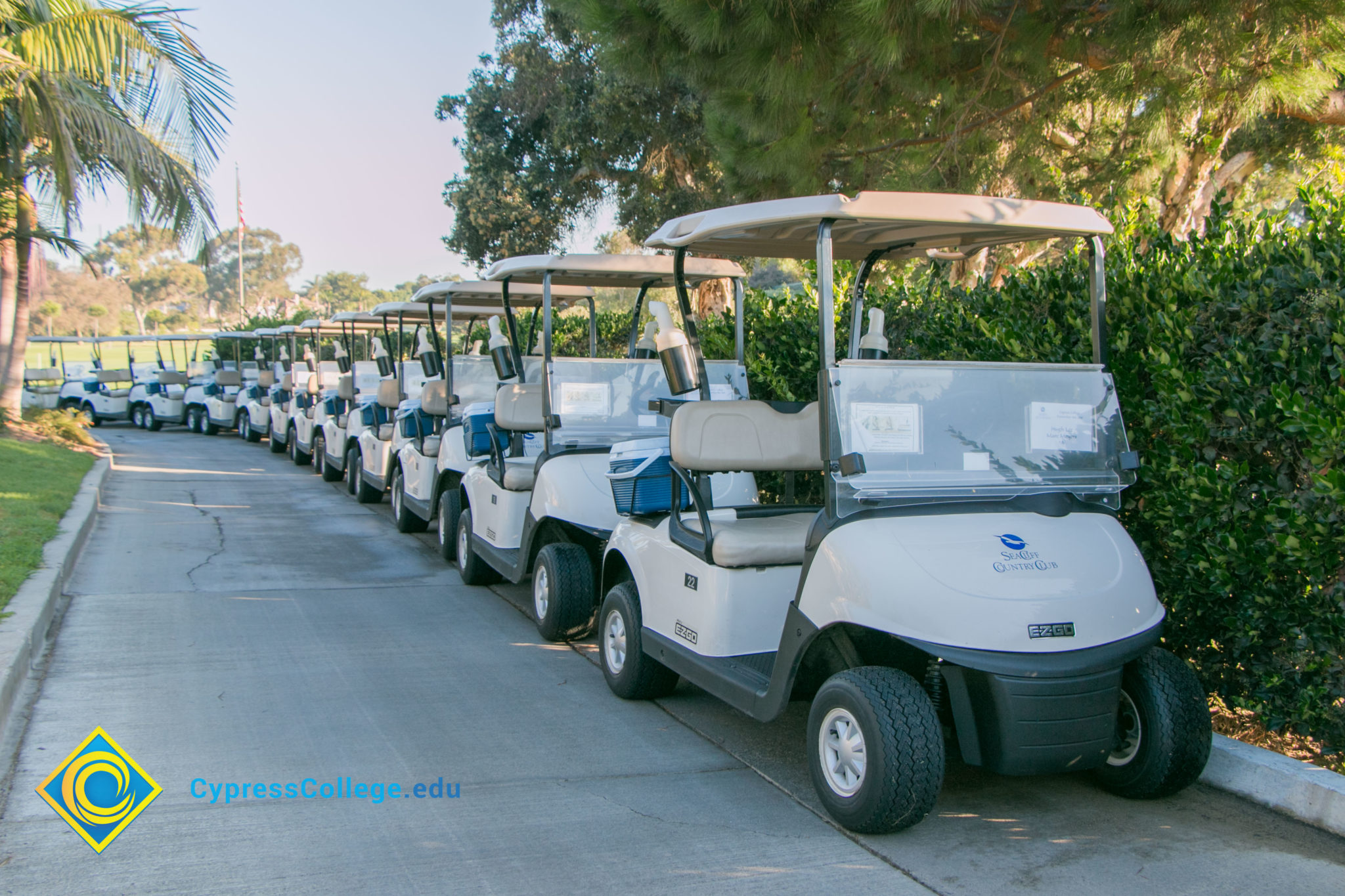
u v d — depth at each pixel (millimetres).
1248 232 4078
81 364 21984
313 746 3662
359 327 11984
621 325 11594
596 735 3863
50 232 12570
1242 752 3338
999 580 2887
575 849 2902
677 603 3822
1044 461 3332
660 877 2746
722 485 4945
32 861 2758
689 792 3334
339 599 5953
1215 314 3619
